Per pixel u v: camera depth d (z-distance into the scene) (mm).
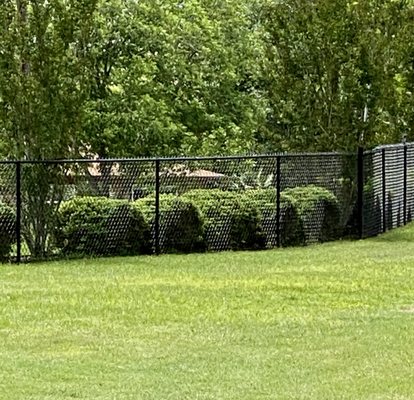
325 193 26297
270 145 32406
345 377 11445
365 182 27531
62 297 17078
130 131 38875
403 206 30781
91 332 14125
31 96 22953
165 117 39500
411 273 19797
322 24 30016
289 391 10867
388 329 14195
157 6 41375
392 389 10922
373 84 29938
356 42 29938
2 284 18594
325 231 26391
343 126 30109
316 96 30391
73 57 23422
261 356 12539
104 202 23203
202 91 42906
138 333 14070
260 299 16938
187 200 23906
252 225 24641
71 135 23406
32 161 22375
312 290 17781
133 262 22000
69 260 22516
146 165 23688
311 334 13906
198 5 43656
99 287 18203
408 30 31297
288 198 25406
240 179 24906
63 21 23141
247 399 10539
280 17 30719
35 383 11172
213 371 11758
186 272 20219
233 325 14656
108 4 39781
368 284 18422
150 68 39906
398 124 34156
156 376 11516
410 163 31672
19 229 22266
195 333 14055
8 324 14727
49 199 22844
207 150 40062
